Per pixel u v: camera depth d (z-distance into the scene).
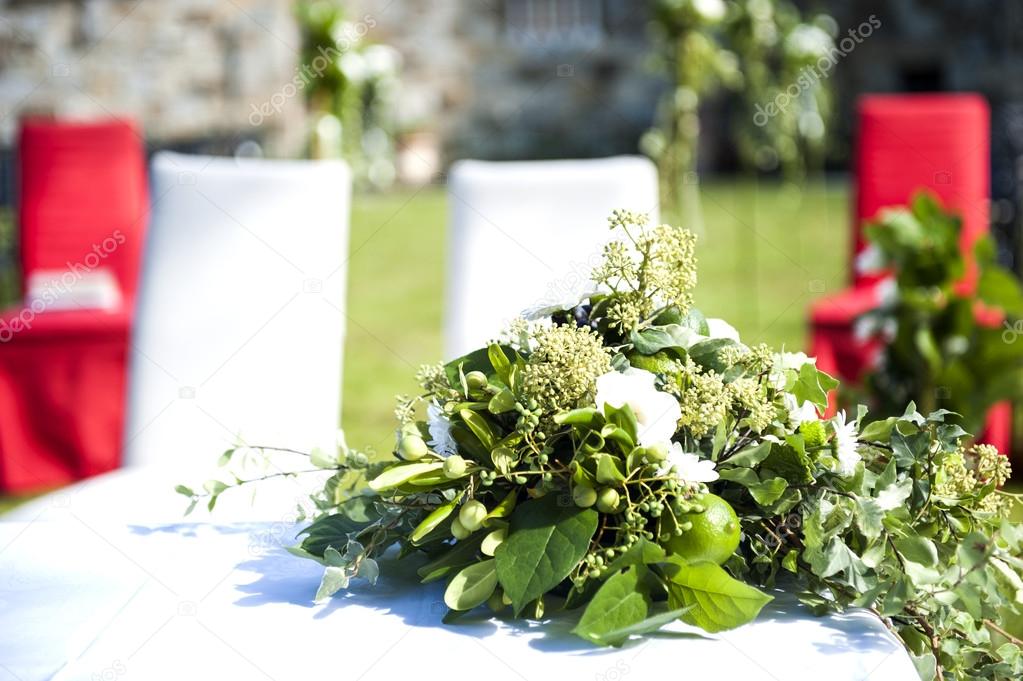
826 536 0.96
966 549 0.93
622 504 0.96
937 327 2.81
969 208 3.48
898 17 11.96
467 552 1.00
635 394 0.97
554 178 2.08
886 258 2.83
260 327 1.98
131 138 4.10
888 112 3.56
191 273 2.00
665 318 1.08
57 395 3.50
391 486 0.98
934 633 1.01
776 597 1.02
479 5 11.82
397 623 0.97
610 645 0.89
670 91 7.25
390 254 7.11
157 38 9.68
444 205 8.61
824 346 3.26
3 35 9.70
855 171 3.62
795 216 8.40
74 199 4.04
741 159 10.54
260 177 2.02
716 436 0.98
